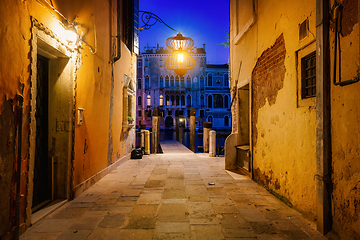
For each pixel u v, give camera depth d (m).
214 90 42.53
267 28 4.11
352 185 2.09
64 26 3.29
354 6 2.07
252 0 4.80
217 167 6.23
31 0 2.53
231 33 6.52
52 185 3.45
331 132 2.39
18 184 2.26
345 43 2.18
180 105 42.25
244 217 2.89
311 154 2.78
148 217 2.91
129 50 8.05
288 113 3.36
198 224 2.70
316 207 2.55
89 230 2.55
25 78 2.45
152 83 42.16
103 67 5.28
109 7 5.79
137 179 4.91
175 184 4.50
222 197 3.70
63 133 3.50
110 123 5.82
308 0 2.84
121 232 2.50
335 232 2.31
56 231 2.52
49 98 3.53
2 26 2.08
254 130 4.77
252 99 4.88
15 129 2.26
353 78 2.04
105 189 4.17
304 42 2.93
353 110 2.08
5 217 2.14
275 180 3.77
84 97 4.12
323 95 2.42
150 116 41.69
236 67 6.06
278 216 2.92
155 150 10.91
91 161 4.49
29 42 2.50
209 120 43.16
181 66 8.80
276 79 3.76
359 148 2.02
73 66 3.59
